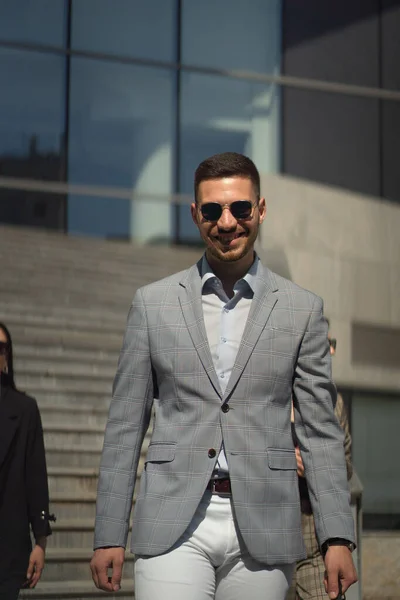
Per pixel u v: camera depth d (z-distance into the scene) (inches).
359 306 494.3
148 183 635.5
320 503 144.8
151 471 145.2
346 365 482.6
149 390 150.4
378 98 610.9
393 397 491.8
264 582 142.1
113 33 637.9
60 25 631.8
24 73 624.7
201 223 150.2
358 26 617.9
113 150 631.8
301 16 628.1
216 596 145.1
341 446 147.7
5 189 613.6
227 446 142.6
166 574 140.4
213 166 150.3
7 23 625.6
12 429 225.5
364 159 607.2
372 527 476.1
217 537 142.2
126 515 147.0
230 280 153.1
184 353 146.3
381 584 381.7
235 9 639.1
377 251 507.5
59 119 627.2
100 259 524.4
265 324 147.4
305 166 617.6
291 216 493.0
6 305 459.8
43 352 426.9
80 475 333.7
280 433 145.3
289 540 142.6
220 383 145.9
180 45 641.0
